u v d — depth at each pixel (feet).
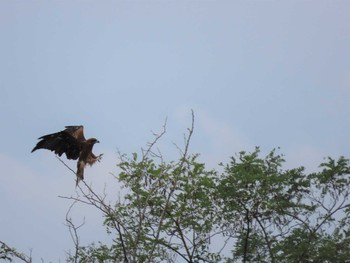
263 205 211.00
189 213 191.31
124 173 165.17
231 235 209.36
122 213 175.22
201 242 195.00
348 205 221.46
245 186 210.18
